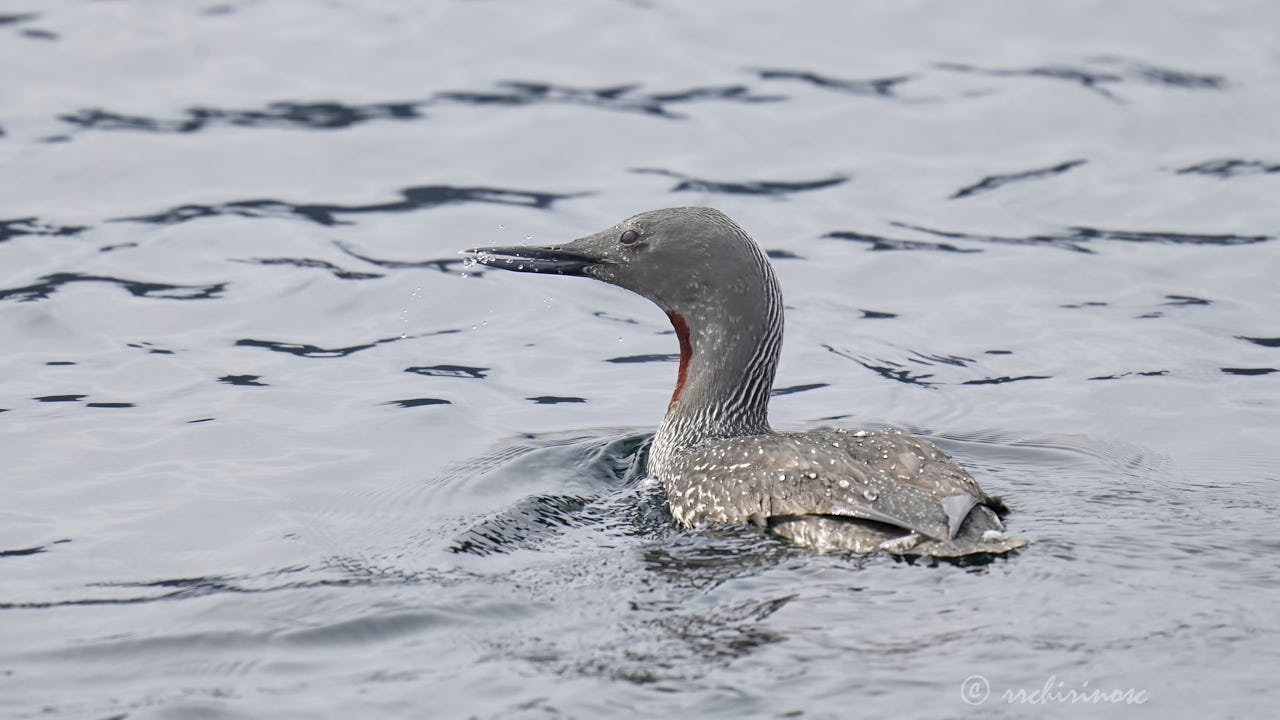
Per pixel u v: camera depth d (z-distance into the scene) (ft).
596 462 37.91
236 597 30.09
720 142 58.59
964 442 38.91
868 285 49.37
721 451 33.94
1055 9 68.95
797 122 60.03
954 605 27.68
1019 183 55.62
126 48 64.75
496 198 54.54
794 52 65.82
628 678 25.84
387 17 68.33
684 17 68.74
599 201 54.29
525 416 41.45
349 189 55.11
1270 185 54.60
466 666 26.61
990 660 25.73
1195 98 60.90
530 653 26.91
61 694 26.30
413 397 42.22
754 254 37.17
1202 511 32.48
